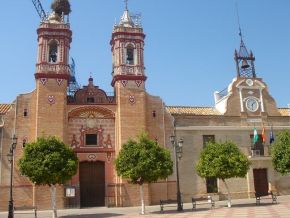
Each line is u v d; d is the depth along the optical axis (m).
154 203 36.97
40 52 37.50
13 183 34.31
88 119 37.88
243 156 31.98
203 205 33.69
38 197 34.16
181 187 38.19
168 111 41.31
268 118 42.56
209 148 32.50
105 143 37.69
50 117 35.94
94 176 37.09
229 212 25.89
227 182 39.69
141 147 29.56
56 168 26.77
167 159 29.80
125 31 40.12
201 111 43.69
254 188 40.06
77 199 35.22
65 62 37.75
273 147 35.97
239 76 43.62
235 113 41.84
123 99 38.06
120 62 39.09
